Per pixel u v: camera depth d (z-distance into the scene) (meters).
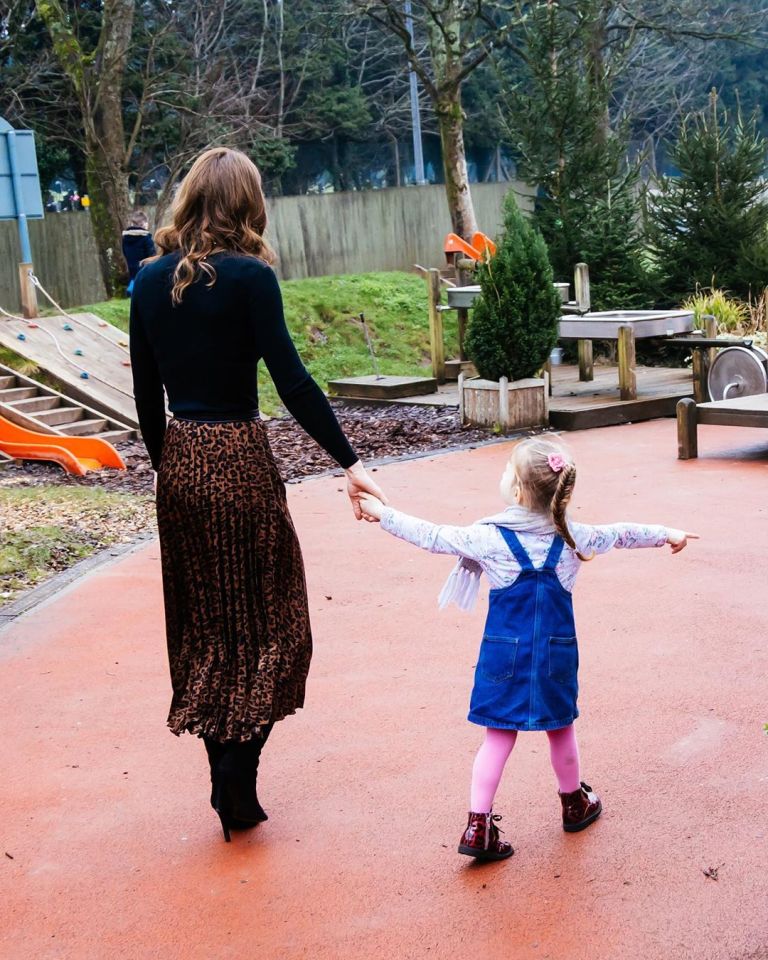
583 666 5.14
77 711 4.86
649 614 5.85
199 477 3.33
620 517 8.04
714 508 8.20
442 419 13.50
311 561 7.27
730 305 17.23
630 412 12.78
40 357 14.52
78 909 3.27
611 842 3.51
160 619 6.20
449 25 22.53
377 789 3.97
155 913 3.23
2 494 9.97
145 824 3.79
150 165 29.70
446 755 4.23
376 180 42.09
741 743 4.20
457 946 2.99
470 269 17.00
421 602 6.28
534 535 3.39
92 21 26.59
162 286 3.31
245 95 29.03
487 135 41.06
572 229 18.27
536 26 18.67
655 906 3.13
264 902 3.26
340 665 5.31
